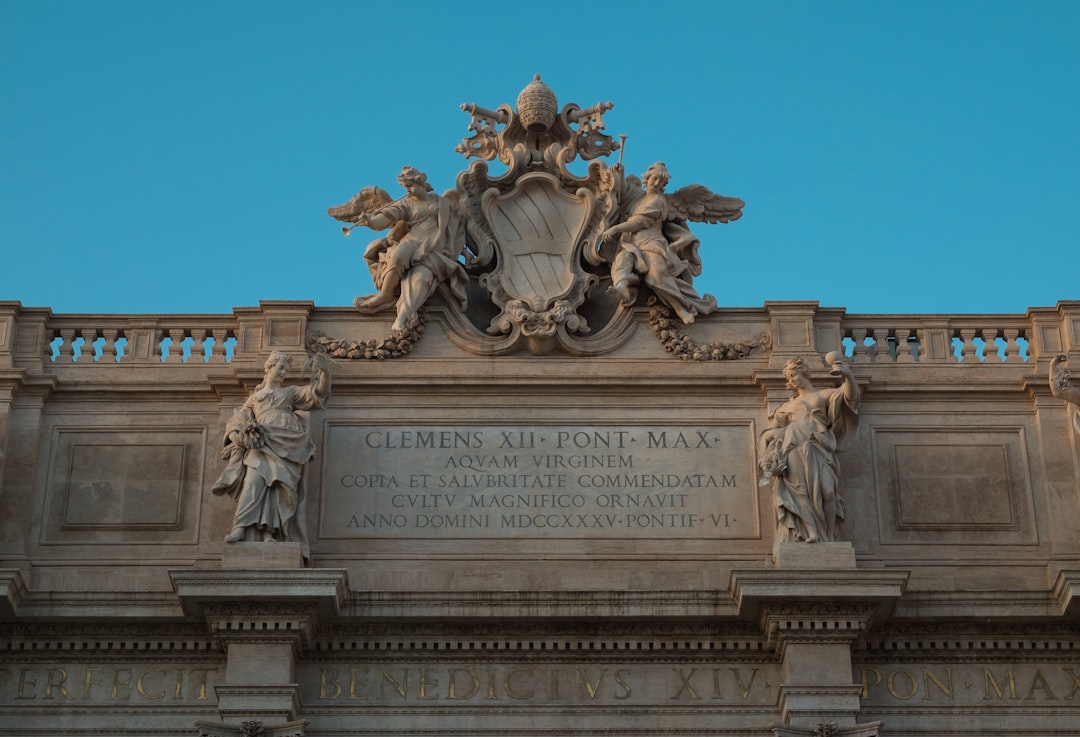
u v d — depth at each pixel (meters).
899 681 34.75
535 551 35.94
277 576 33.72
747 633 34.78
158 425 37.06
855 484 36.56
